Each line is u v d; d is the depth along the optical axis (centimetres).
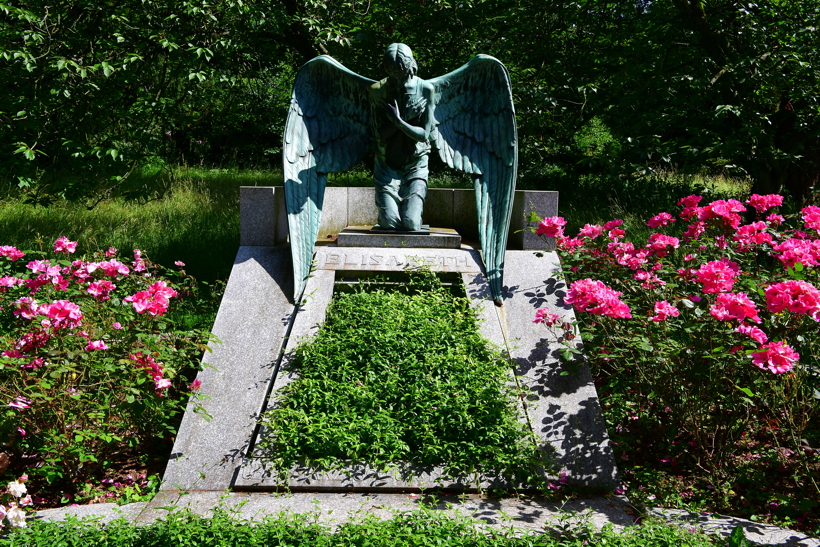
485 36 1023
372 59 1012
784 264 409
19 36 763
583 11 995
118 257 830
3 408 362
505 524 338
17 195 1179
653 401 454
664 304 390
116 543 299
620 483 395
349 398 418
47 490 392
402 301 493
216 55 868
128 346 390
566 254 503
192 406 429
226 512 346
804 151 987
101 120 848
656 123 927
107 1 837
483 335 472
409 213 564
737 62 828
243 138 2311
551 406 432
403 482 381
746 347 376
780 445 433
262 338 470
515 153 540
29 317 388
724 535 330
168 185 1434
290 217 515
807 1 866
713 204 469
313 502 365
